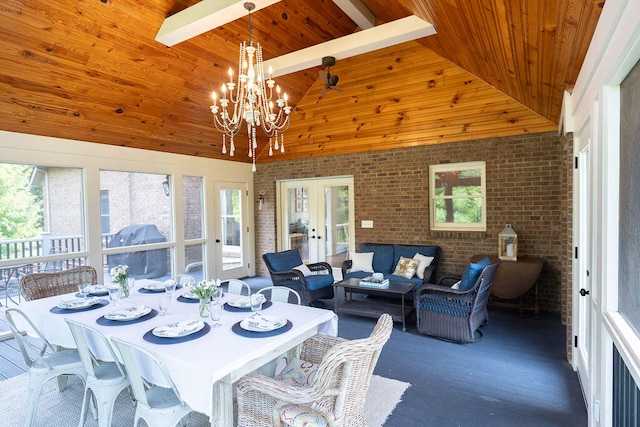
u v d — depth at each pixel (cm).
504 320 434
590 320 224
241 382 180
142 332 211
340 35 538
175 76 446
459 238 520
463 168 529
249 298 265
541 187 468
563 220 408
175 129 533
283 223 705
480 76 473
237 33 439
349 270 552
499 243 474
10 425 237
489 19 236
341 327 420
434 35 389
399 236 568
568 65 241
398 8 362
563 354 336
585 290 253
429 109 534
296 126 650
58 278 337
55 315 245
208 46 434
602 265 173
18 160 404
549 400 259
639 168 135
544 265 467
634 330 142
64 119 421
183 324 218
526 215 478
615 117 163
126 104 447
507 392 271
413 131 550
